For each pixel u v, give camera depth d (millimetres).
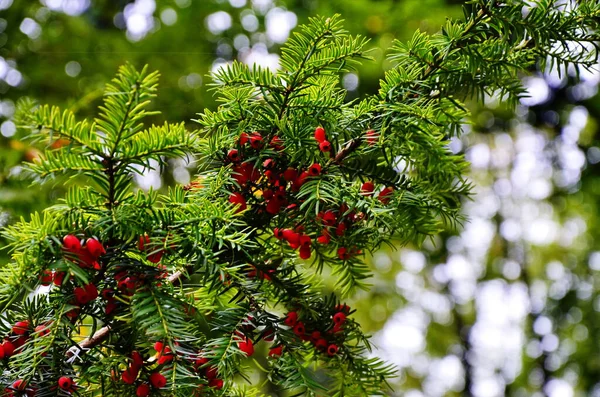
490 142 4617
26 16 3129
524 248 5371
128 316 1115
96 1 3641
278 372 1151
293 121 1156
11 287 1084
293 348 1146
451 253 4664
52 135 1066
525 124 4098
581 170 4207
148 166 1091
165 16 3436
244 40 3332
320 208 1158
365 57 1154
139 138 1082
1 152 1938
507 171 4836
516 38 1173
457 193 1213
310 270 1259
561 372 5109
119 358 1108
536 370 5289
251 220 1169
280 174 1166
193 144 1090
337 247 1180
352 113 1175
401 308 4547
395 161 1178
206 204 1102
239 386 1187
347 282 1218
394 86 1169
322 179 1146
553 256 5355
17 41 3055
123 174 1095
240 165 1165
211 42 3346
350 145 1170
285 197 1164
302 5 3209
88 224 1095
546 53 1191
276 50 3275
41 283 1101
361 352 1204
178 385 1080
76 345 1099
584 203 4465
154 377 1098
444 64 1171
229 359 1107
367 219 1167
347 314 1195
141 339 1122
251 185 1171
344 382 1199
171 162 2090
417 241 1199
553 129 4066
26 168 1074
